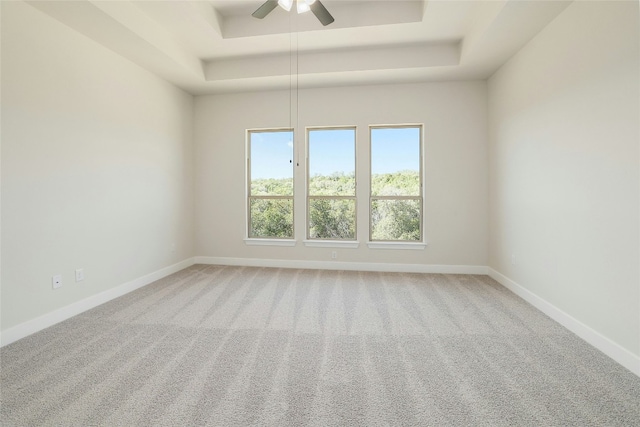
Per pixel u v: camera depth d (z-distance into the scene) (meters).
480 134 4.02
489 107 3.92
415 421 1.42
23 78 2.30
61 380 1.73
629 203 1.85
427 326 2.47
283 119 4.42
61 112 2.60
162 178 3.96
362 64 3.66
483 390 1.65
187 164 4.50
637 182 1.79
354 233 4.43
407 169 4.29
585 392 1.63
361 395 1.61
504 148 3.51
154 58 3.32
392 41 3.45
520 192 3.15
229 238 4.63
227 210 4.62
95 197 2.95
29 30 2.34
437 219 4.15
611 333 1.99
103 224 3.04
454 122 4.07
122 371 1.83
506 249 3.49
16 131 2.26
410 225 4.31
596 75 2.10
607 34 1.99
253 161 4.63
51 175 2.52
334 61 3.71
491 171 3.90
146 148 3.66
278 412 1.48
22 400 1.56
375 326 2.47
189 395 1.61
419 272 4.20
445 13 2.90
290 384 1.71
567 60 2.40
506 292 3.32
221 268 4.41
